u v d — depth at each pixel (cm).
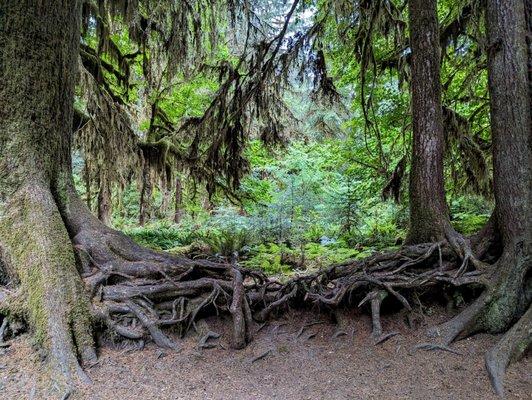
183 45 835
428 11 527
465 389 299
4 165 367
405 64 714
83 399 276
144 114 1228
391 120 963
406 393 294
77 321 333
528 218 388
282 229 1147
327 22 813
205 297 407
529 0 411
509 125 398
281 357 356
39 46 394
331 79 829
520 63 398
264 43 790
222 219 1230
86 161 889
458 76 923
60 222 377
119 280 397
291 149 1271
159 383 304
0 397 272
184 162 1020
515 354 328
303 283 459
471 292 416
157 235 1070
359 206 1130
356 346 374
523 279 379
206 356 351
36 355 306
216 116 897
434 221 485
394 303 427
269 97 856
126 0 764
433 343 367
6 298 331
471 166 727
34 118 389
